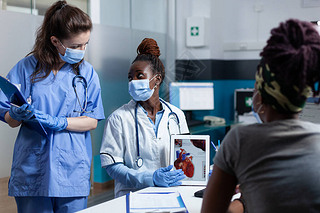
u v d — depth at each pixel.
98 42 2.98
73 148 1.78
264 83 0.96
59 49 1.74
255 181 0.91
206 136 1.81
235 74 5.11
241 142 0.94
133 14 3.43
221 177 0.99
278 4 4.80
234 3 5.07
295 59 0.89
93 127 1.86
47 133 1.72
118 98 3.15
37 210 1.73
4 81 1.48
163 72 1.94
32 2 2.50
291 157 0.89
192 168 1.78
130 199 1.43
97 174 3.64
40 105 1.74
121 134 1.85
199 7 4.83
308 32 0.93
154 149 1.84
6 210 2.39
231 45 5.09
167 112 1.92
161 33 3.93
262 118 1.04
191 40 4.76
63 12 1.71
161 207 1.34
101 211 1.41
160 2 3.88
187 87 4.39
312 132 0.91
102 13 3.08
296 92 0.92
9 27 2.35
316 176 0.87
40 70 1.76
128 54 3.28
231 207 1.16
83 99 1.84
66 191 1.74
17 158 1.74
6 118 1.72
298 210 0.86
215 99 4.95
